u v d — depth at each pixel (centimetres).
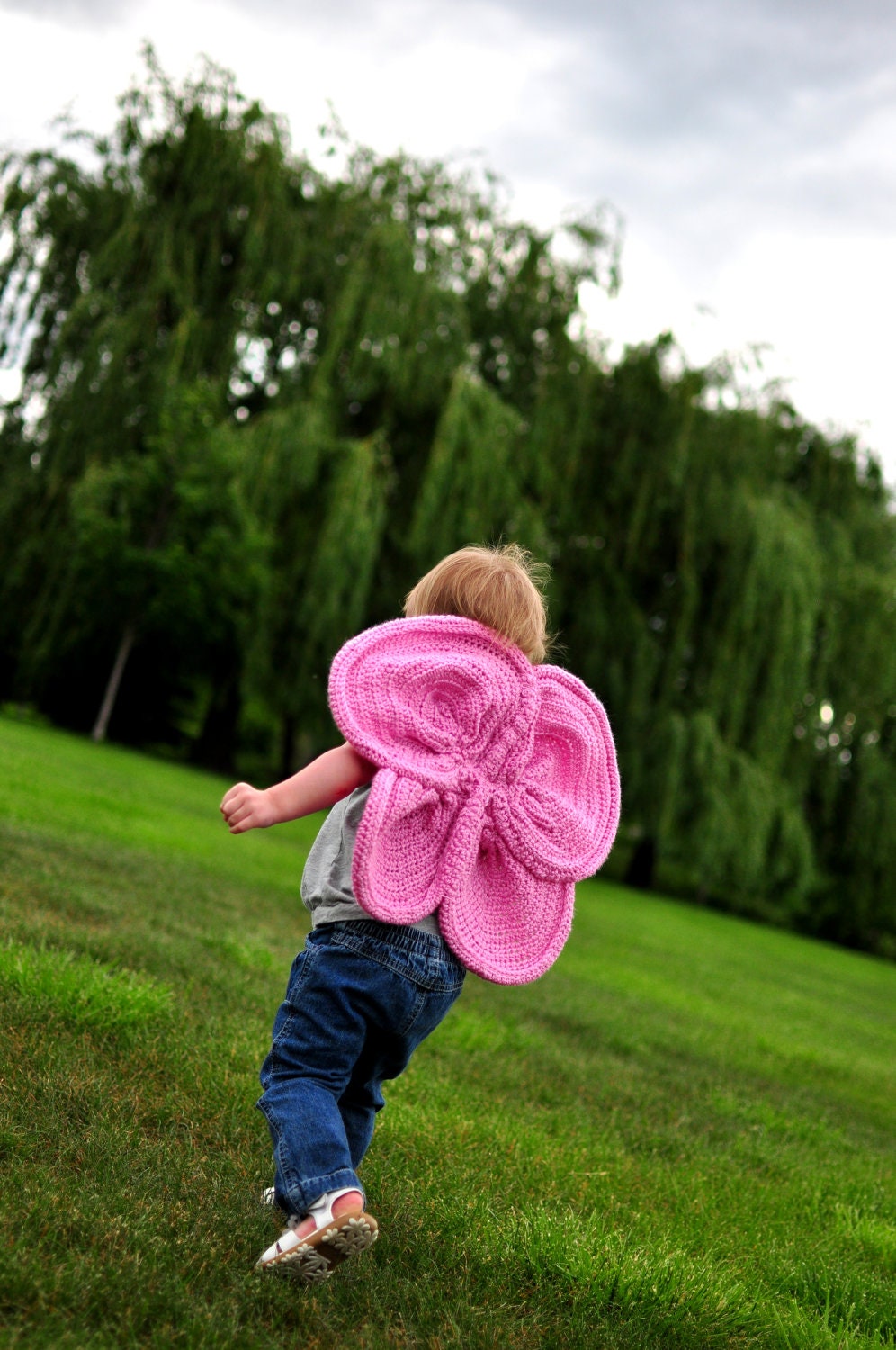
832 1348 238
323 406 2083
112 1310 180
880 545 2633
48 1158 237
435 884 223
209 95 2209
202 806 1445
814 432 2633
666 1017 777
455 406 2022
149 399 2105
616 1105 459
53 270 2244
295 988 220
